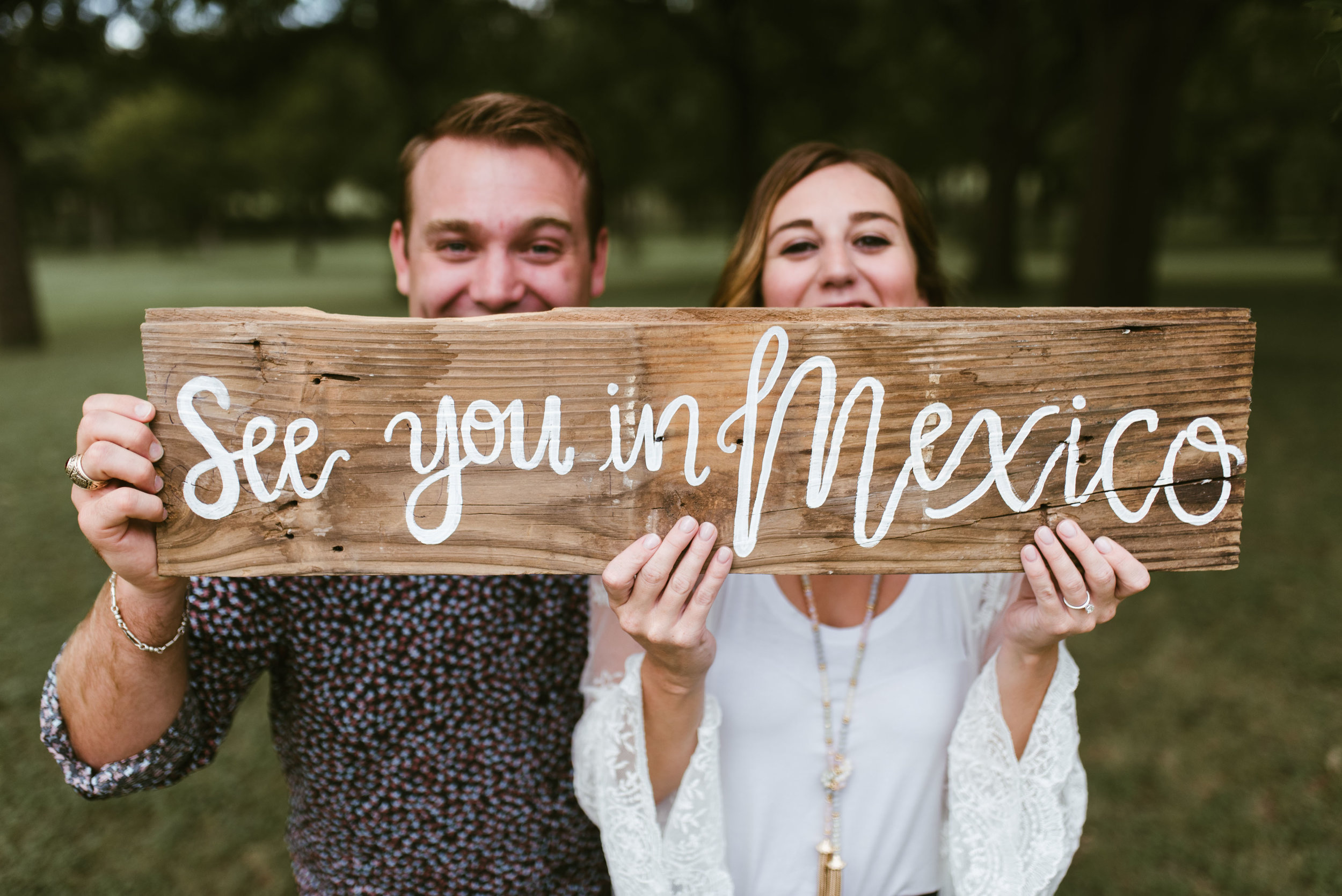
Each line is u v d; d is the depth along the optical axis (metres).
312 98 27.75
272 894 2.71
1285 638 4.01
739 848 1.42
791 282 1.58
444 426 1.14
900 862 1.41
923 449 1.17
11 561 4.81
